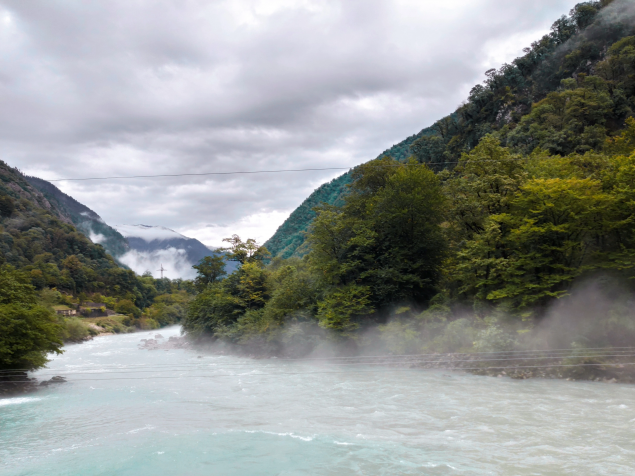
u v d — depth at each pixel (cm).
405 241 5019
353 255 5106
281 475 1509
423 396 2733
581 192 3584
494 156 4572
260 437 1961
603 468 1472
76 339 9519
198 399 2909
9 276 4369
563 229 3550
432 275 5022
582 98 11206
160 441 1944
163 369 4534
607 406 2292
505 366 3416
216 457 1709
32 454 1816
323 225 5262
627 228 3656
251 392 3100
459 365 3656
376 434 1962
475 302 4238
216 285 8244
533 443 1755
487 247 4062
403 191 4975
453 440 1838
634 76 12144
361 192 6328
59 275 18862
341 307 4656
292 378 3675
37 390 3444
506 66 18438
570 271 3753
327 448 1781
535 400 2488
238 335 6006
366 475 1486
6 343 3509
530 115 12531
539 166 4603
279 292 5672
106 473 1572
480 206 4603
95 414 2573
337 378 3584
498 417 2166
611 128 11000
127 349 7469
